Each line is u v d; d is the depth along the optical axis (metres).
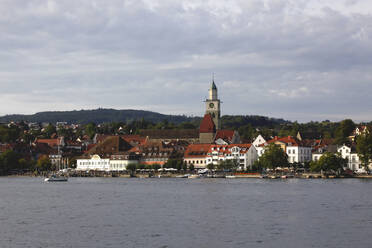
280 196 191.38
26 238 114.06
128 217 142.00
